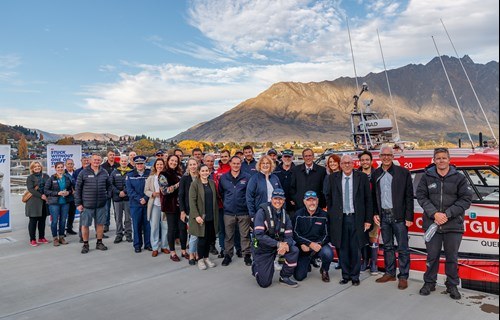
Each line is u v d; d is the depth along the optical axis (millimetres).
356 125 8000
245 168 7062
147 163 8820
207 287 4879
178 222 6500
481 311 3928
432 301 4230
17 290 4812
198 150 7797
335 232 4961
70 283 5082
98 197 6898
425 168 4645
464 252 4656
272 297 4492
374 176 5023
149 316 3965
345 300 4344
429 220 4422
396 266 5414
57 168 7402
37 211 7375
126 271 5633
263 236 4793
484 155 4738
